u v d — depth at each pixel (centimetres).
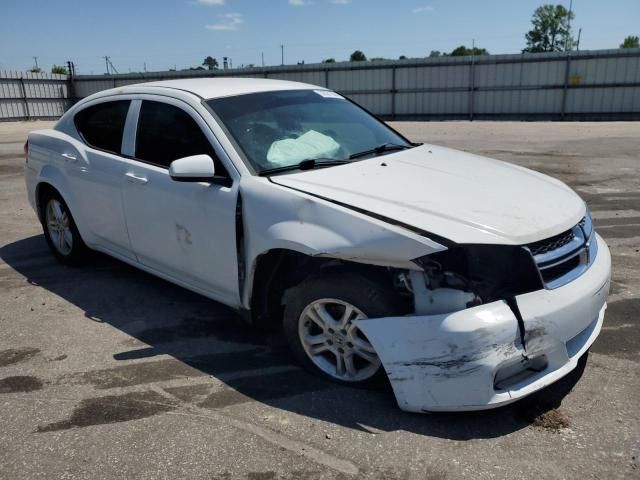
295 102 412
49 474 250
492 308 260
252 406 298
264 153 351
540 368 272
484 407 259
